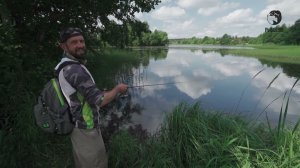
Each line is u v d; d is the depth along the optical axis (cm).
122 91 278
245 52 3859
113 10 1056
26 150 380
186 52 4353
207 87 999
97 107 294
